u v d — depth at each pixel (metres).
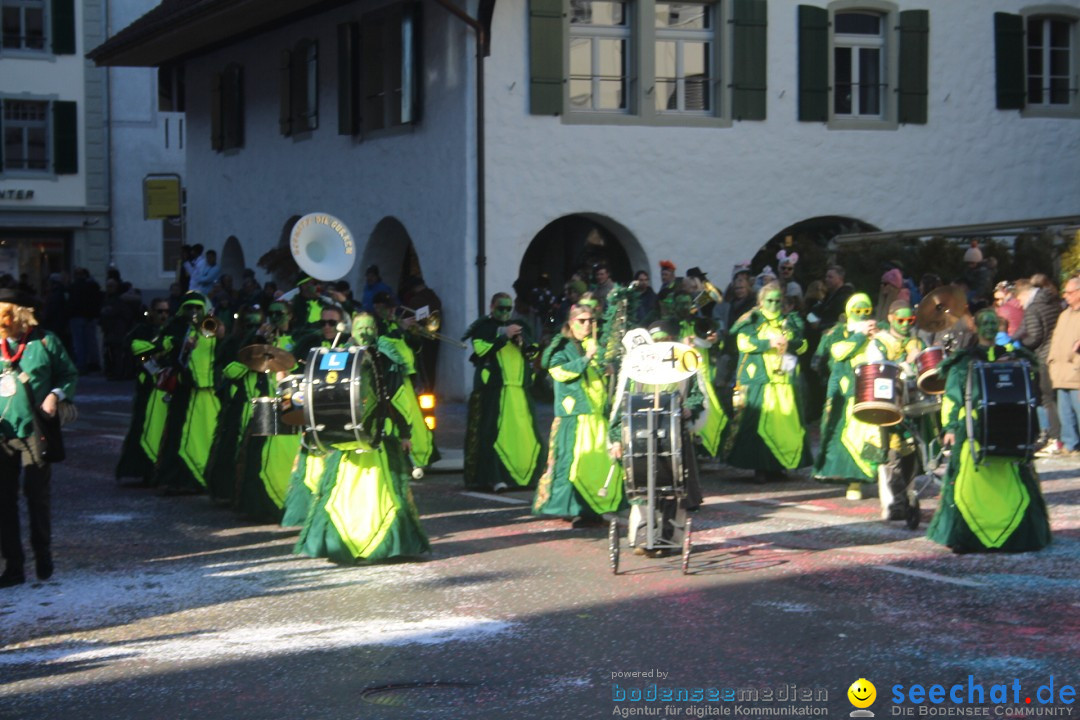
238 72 28.47
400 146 22.02
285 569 9.15
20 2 36.53
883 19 22.14
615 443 9.13
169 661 6.92
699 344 13.32
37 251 37.28
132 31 30.50
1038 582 8.40
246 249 28.64
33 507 8.83
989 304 16.27
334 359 8.79
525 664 6.79
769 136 21.34
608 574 8.83
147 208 31.66
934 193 22.34
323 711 6.09
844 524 10.60
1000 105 22.64
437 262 20.91
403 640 7.26
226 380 11.81
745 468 12.94
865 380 10.04
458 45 20.08
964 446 9.32
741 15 21.05
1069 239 18.62
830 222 22.64
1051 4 22.86
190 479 12.55
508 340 12.50
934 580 8.50
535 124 20.11
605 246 21.61
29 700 6.30
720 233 21.11
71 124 36.81
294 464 10.98
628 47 20.73
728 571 8.87
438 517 11.17
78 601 8.29
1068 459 13.94
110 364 27.33
